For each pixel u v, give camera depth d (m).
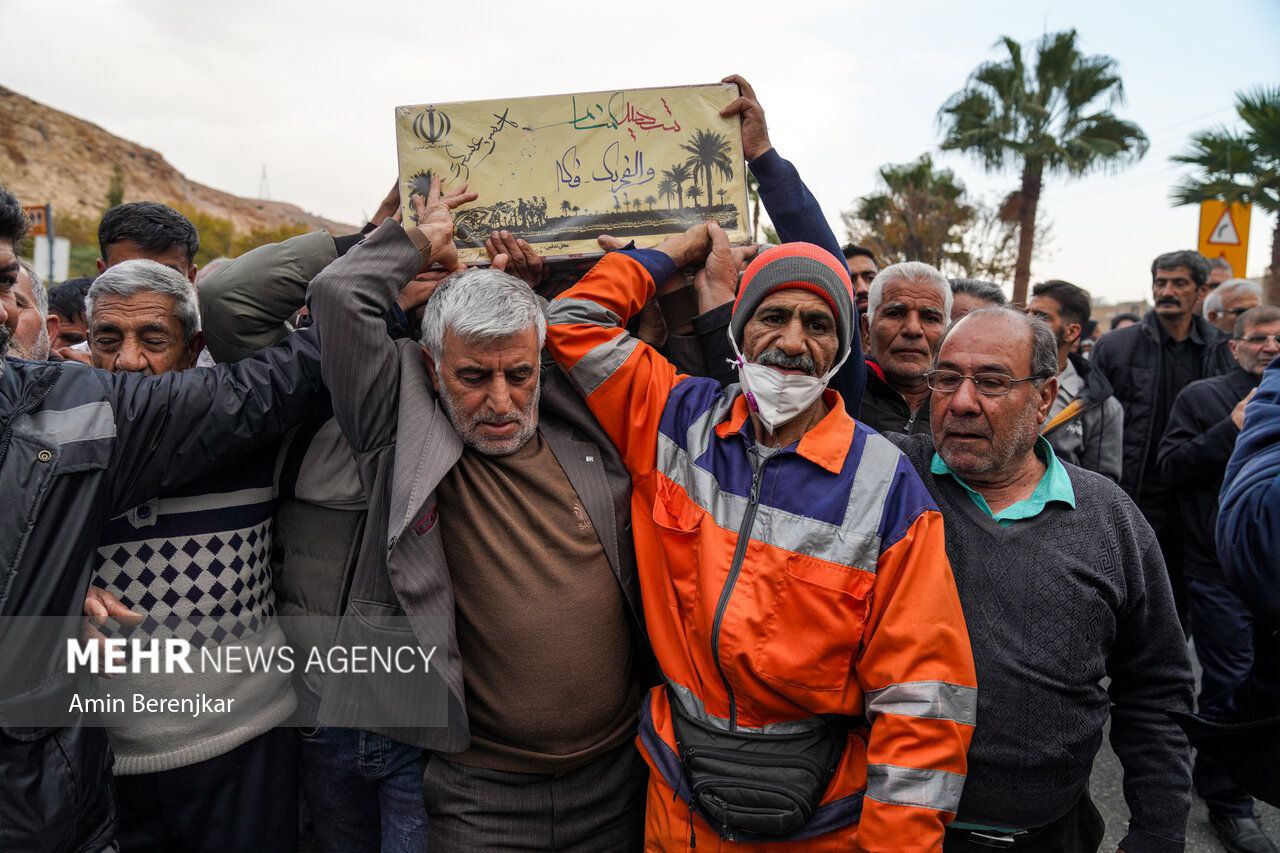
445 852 1.87
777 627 1.69
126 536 1.88
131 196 84.31
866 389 2.80
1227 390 3.55
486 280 1.83
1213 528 3.49
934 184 20.12
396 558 1.76
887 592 1.70
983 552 1.79
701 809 1.74
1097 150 17.61
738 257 2.25
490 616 1.83
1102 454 3.65
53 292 3.76
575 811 1.89
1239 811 3.10
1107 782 3.65
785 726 1.75
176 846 2.01
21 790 1.54
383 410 1.90
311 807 2.18
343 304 1.82
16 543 1.56
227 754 1.98
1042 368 1.79
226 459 1.87
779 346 1.82
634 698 2.02
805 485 1.78
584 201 2.27
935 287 2.69
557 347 2.02
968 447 1.79
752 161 2.40
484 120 2.27
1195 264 4.11
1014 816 1.75
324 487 2.03
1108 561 1.77
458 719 1.82
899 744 1.63
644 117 2.28
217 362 2.09
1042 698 1.72
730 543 1.78
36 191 74.00
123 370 1.97
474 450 1.91
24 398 1.64
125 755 1.90
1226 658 3.48
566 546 1.88
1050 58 18.02
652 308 2.40
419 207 2.18
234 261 2.04
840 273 1.87
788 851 1.74
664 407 2.00
